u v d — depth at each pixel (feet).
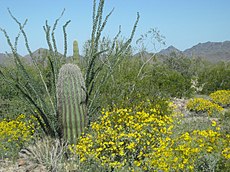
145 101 29.86
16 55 21.79
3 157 20.67
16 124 24.39
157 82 47.34
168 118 20.80
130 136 18.74
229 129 28.45
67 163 19.08
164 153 16.75
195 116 38.47
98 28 22.17
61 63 22.97
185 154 16.57
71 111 20.53
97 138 19.42
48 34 22.39
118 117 20.77
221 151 17.98
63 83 20.57
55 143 20.77
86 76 22.54
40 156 19.79
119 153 18.43
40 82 35.73
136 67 49.16
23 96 22.21
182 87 50.21
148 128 19.98
